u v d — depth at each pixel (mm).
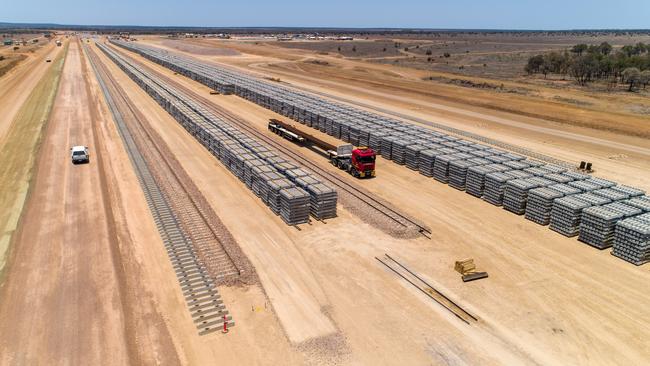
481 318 18188
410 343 16703
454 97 69062
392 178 35312
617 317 18438
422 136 41656
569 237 25484
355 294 19641
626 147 43406
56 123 49875
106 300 18719
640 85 81125
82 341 16344
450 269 21812
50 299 18734
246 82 77312
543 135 48125
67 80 80812
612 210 24719
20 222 25812
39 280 20062
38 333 16703
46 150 39906
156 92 64875
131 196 30250
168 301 18766
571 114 55344
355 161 34812
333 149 39188
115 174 34469
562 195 26938
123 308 18219
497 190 29734
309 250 23406
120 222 26172
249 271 20984
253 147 36562
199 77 86125
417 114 58906
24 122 49875
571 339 17094
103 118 53219
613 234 24141
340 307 18719
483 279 21000
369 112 55219
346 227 26266
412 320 17984
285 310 18438
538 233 26000
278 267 21703
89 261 21734
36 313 17828
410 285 20391
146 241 23953
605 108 59500
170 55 131875
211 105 64625
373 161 34812
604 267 22266
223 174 35375
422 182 34531
